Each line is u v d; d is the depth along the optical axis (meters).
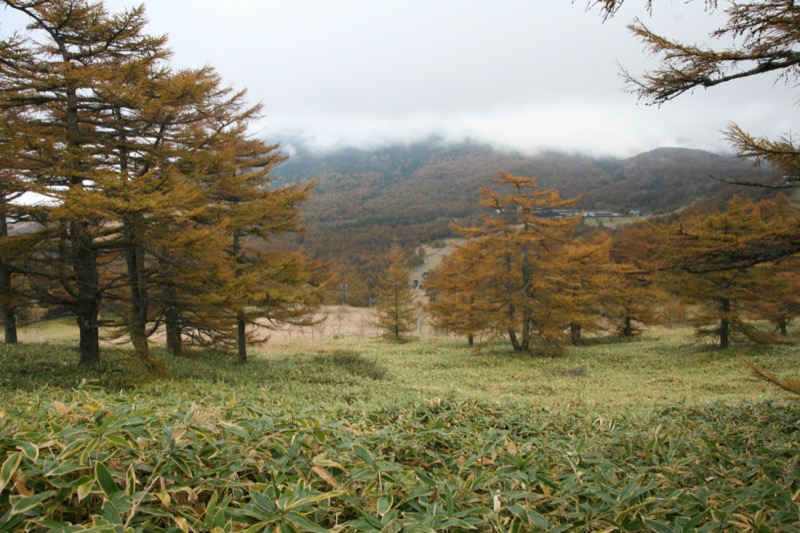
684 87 5.46
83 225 12.05
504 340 36.16
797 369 20.34
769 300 24.67
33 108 12.77
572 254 29.03
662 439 5.04
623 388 17.36
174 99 12.52
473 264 27.78
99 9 12.24
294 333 45.12
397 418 6.70
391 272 39.03
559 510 2.97
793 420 6.90
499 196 27.44
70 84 11.48
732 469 4.31
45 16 11.62
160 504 2.56
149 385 11.07
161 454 2.78
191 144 14.23
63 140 11.80
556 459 4.47
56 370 12.23
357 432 4.30
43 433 2.92
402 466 3.33
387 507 2.41
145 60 12.23
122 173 10.46
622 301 34.44
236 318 17.62
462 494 2.95
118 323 12.90
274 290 15.41
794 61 4.98
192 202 12.81
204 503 2.71
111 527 1.93
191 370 15.05
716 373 20.42
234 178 16.58
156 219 11.29
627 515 2.84
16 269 11.89
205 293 14.34
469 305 27.41
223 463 3.04
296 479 2.93
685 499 3.24
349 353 22.47
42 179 12.23
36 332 32.84
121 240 12.98
